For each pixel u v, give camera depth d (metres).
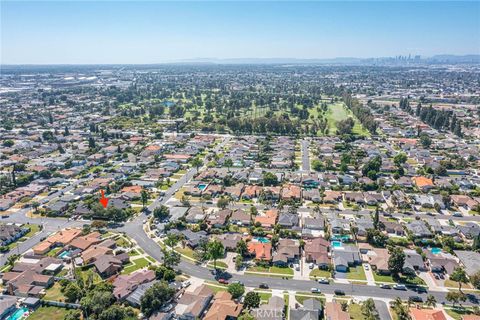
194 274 153.50
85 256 162.38
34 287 142.38
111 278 148.50
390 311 129.38
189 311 125.44
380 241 175.38
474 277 141.88
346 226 190.38
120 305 133.88
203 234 184.38
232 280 148.88
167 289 134.25
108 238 182.75
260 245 171.00
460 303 133.88
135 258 165.62
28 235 187.75
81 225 199.00
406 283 146.50
